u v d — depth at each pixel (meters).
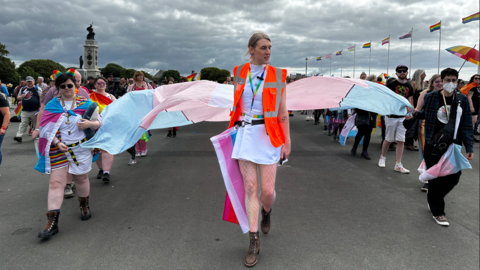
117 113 3.47
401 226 3.21
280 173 5.20
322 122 13.23
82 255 2.62
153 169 5.45
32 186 4.48
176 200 3.94
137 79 6.60
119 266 2.46
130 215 3.47
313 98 3.75
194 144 7.97
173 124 4.22
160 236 2.97
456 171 3.19
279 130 2.56
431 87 4.30
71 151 3.06
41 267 2.44
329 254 2.65
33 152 6.81
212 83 3.82
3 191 4.25
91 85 8.03
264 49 2.39
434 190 3.31
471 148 3.18
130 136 3.43
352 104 3.79
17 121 12.02
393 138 5.38
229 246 2.79
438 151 3.33
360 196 4.10
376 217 3.43
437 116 3.39
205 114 4.33
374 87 3.59
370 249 2.74
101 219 3.36
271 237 2.95
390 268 2.45
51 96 3.57
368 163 5.95
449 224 3.27
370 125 6.18
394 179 4.90
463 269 2.44
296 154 6.74
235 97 2.52
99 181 4.75
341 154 6.77
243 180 2.60
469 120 3.23
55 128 2.99
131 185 4.55
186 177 4.96
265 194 2.56
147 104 3.85
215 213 3.53
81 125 3.03
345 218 3.39
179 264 2.49
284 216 3.43
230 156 2.62
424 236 2.99
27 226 3.19
